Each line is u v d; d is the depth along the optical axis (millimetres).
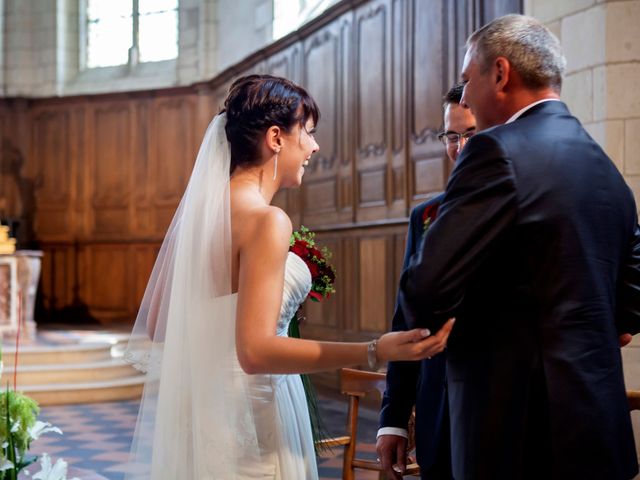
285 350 1704
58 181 12883
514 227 1604
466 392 1662
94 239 12602
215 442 1859
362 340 7844
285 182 2025
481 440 1607
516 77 1758
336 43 8500
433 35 6926
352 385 2854
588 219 1641
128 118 12484
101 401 7961
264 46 9867
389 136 7586
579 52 4773
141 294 12219
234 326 1867
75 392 7859
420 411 2064
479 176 1615
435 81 6898
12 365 8211
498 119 1802
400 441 2170
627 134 4551
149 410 2041
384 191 7652
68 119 12867
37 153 13016
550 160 1641
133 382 8211
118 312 12398
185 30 12211
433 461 1975
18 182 12953
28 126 13031
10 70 13273
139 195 12352
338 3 8289
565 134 1699
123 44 13102
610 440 1566
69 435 6285
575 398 1558
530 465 1591
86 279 12656
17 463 2227
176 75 12227
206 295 1875
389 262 7418
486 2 6203
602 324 1606
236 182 1966
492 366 1630
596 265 1624
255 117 1948
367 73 7941
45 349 8391
